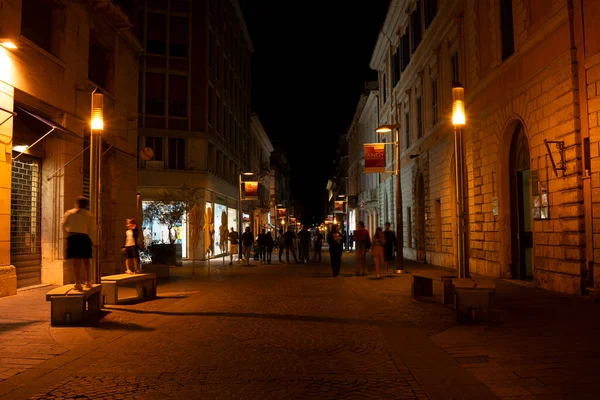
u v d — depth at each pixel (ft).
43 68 45.83
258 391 16.90
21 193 45.83
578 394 16.14
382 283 53.16
